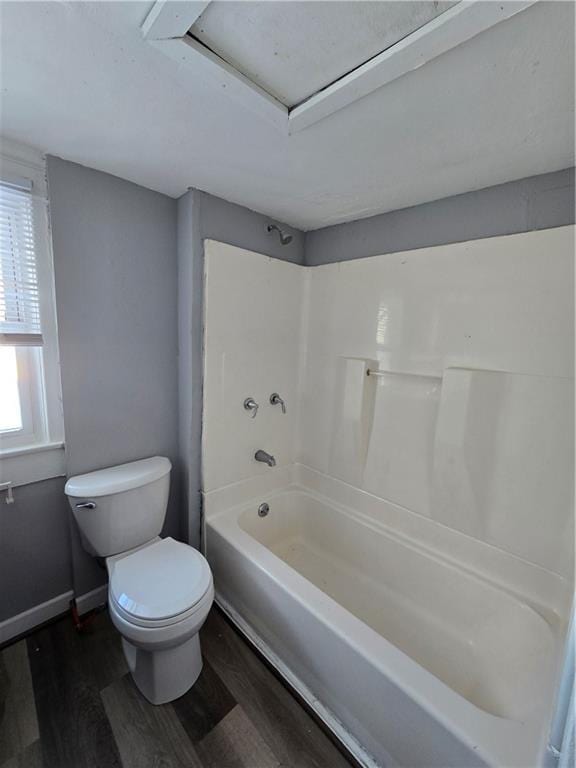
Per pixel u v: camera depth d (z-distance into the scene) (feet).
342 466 6.53
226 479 6.26
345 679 3.76
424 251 5.23
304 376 7.16
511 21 2.21
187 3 2.21
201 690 4.33
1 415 4.57
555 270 4.11
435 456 5.09
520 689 3.65
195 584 4.21
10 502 4.65
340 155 4.07
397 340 5.63
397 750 3.36
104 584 5.55
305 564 6.51
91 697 4.20
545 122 3.30
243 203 5.70
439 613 5.06
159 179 4.98
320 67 2.76
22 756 3.63
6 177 4.17
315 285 6.86
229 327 5.91
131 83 3.03
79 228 4.74
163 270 5.64
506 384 4.49
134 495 4.96
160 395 5.86
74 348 4.90
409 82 2.79
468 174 4.38
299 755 3.71
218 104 3.25
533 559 4.43
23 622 4.94
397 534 5.72
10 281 4.37
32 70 2.89
